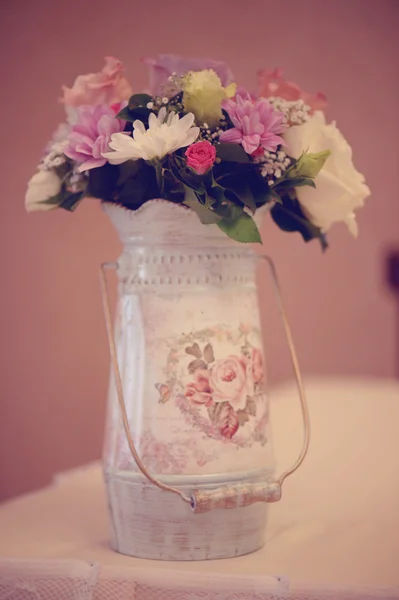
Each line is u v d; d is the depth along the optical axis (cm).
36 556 74
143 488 72
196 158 66
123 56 205
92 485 103
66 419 199
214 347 73
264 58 234
